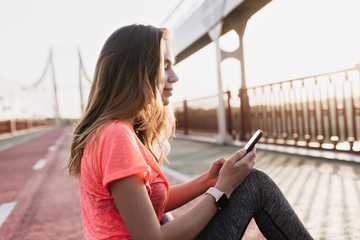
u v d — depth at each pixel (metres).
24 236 2.28
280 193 1.05
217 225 0.95
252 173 1.04
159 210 0.93
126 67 0.95
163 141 1.29
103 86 0.96
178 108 12.58
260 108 6.08
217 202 0.93
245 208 0.99
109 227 0.87
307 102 4.72
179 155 5.82
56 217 2.67
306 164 3.80
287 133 5.26
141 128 1.04
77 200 3.18
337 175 3.06
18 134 25.61
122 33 0.98
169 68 1.09
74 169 0.96
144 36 0.97
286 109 5.25
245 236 1.79
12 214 2.87
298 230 1.04
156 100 0.99
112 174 0.79
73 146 0.96
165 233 0.82
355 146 3.93
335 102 4.16
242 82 7.43
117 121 0.89
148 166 0.83
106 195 0.86
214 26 7.52
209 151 6.04
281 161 4.16
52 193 3.58
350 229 1.77
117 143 0.82
